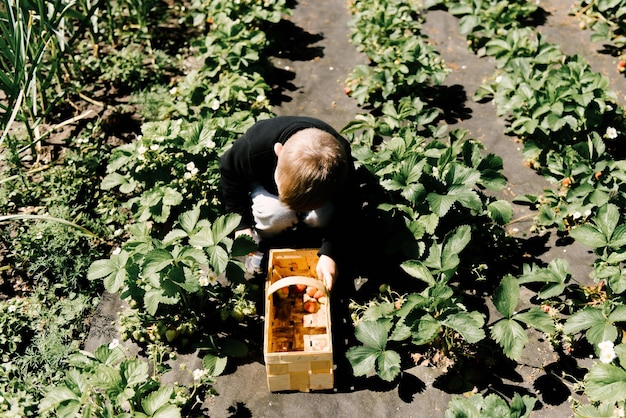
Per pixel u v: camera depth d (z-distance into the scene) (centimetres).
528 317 284
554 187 388
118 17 513
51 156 407
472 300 326
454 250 304
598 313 283
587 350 300
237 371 298
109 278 292
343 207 301
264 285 333
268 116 394
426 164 336
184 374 297
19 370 298
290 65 497
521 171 403
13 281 341
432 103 457
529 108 410
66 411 253
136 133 428
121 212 371
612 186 351
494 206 329
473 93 466
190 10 545
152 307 283
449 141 391
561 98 394
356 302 326
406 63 450
